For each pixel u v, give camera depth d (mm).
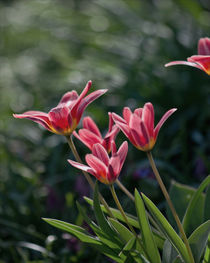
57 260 2496
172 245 1558
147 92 3941
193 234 1622
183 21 4957
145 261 1588
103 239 1679
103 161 1562
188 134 3551
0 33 7195
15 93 5262
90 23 5824
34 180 3342
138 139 1492
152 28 4852
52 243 2623
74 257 2451
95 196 1594
